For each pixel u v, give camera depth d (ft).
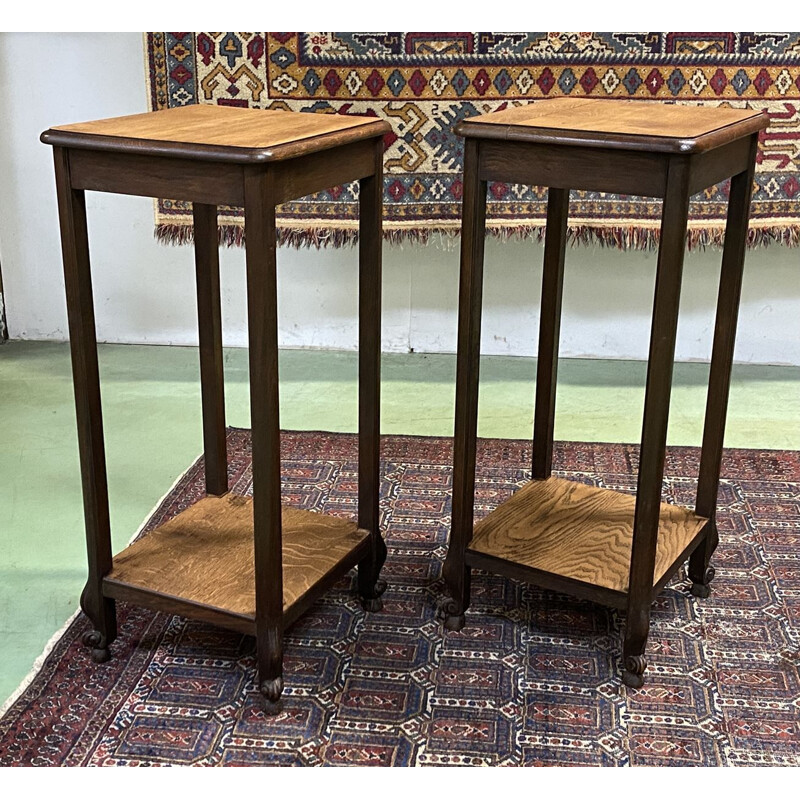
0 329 12.85
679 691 6.64
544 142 5.99
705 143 5.70
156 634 7.14
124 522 8.67
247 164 5.40
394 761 5.98
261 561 6.12
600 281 12.15
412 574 7.93
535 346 12.50
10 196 12.30
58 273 12.60
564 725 6.31
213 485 8.00
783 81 10.16
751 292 12.02
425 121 10.44
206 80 10.44
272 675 6.33
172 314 12.71
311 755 6.02
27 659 6.88
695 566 7.61
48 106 11.89
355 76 10.32
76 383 6.43
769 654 7.00
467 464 6.92
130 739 6.14
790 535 8.49
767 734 6.25
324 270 12.37
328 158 6.00
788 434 10.39
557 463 9.77
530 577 6.93
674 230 5.81
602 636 7.19
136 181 5.83
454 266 12.20
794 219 10.62
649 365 6.15
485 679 6.72
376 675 6.75
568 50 10.17
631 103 6.97
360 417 7.13
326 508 8.86
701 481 7.48
